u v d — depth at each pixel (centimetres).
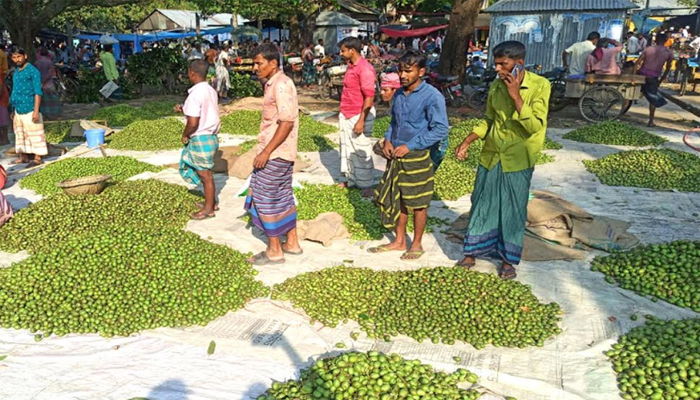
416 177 481
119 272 429
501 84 430
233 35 2816
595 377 336
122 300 407
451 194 701
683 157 832
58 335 382
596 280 471
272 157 468
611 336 382
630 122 1280
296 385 317
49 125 1164
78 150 982
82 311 396
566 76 1330
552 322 396
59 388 323
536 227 552
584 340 379
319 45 2342
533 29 1708
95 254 445
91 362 350
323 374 319
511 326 383
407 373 325
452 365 349
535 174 828
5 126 1030
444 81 1469
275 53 456
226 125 1191
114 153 973
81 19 3934
